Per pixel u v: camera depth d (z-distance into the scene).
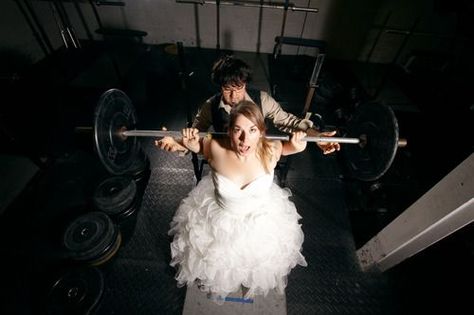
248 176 1.41
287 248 1.78
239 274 1.69
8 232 2.46
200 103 4.02
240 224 1.53
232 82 1.49
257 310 2.04
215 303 2.06
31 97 3.58
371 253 2.20
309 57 5.07
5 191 2.78
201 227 1.63
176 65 4.55
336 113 3.79
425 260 2.36
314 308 2.08
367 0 4.52
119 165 1.89
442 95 4.24
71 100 3.80
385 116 1.60
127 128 1.98
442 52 4.83
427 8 4.50
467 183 1.33
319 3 4.62
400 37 4.90
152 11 4.94
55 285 1.99
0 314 2.00
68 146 3.19
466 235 2.49
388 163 1.62
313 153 3.31
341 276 2.26
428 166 3.20
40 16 4.43
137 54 4.98
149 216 2.62
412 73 4.77
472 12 3.19
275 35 5.13
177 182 2.93
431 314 2.07
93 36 5.30
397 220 1.90
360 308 2.09
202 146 1.54
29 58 4.23
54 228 2.50
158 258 2.32
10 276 2.19
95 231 2.20
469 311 2.08
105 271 2.22
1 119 2.64
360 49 5.16
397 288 2.20
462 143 3.48
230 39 5.26
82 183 2.89
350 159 2.08
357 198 2.85
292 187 2.92
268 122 3.48
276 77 4.72
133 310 2.03
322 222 2.63
